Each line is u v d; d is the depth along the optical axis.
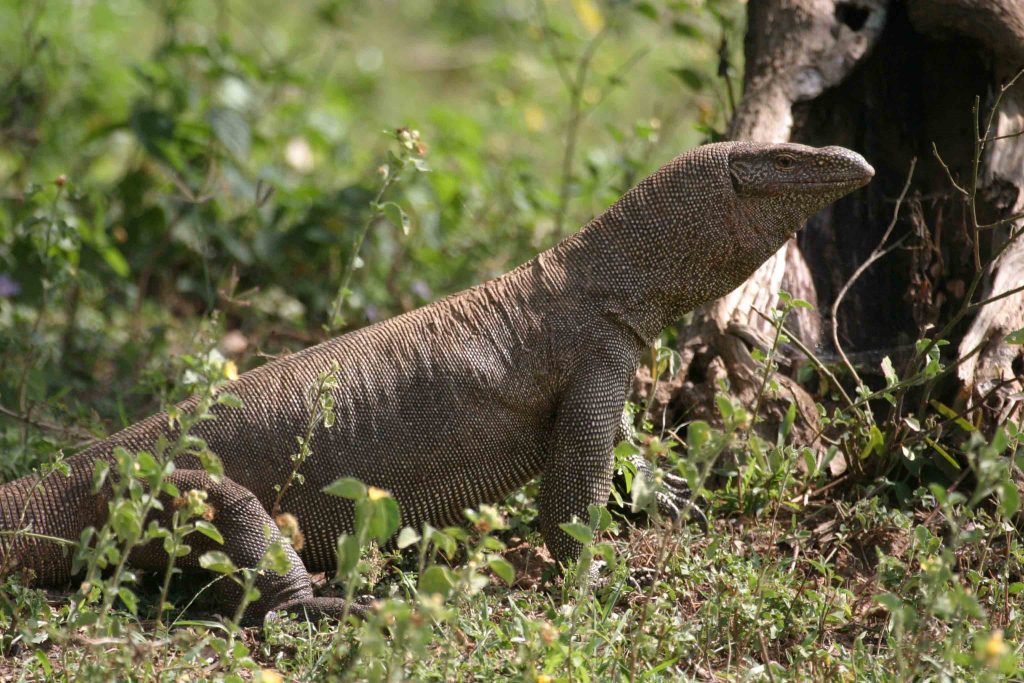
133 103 17.47
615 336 9.91
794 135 13.20
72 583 9.68
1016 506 7.16
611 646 8.35
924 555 8.59
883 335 12.45
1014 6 12.20
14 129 18.39
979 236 11.79
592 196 17.05
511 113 22.03
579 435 9.73
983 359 10.74
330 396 8.92
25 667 8.13
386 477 9.68
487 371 9.77
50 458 9.83
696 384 11.70
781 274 12.18
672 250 9.96
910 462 10.45
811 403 11.31
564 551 9.80
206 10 28.41
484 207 17.25
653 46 28.23
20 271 14.22
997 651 6.76
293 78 19.80
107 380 14.29
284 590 9.04
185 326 15.83
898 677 7.73
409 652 7.77
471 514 6.93
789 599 9.16
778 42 13.34
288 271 16.52
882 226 13.02
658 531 9.28
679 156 10.18
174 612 9.36
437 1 31.69
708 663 8.56
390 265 16.55
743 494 10.48
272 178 16.27
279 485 9.50
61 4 24.08
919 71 13.36
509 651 8.41
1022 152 11.93
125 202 17.39
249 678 8.28
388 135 10.36
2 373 12.92
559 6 28.81
